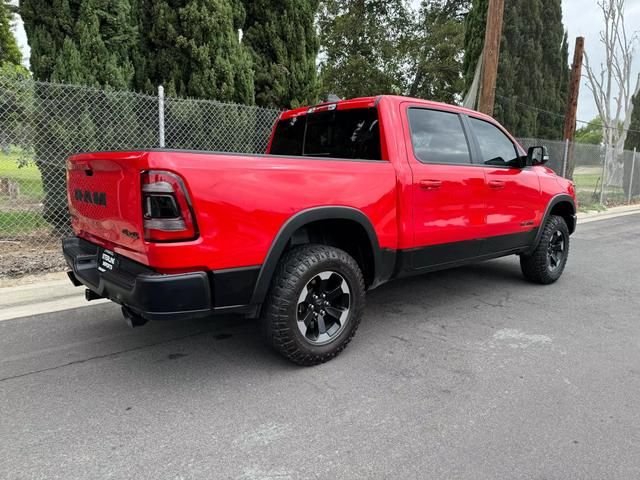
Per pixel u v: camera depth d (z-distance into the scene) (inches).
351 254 136.9
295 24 312.3
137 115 253.0
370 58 839.1
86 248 127.8
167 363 123.5
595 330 151.0
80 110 233.3
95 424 94.7
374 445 89.0
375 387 111.7
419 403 104.5
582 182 623.2
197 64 262.8
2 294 170.9
